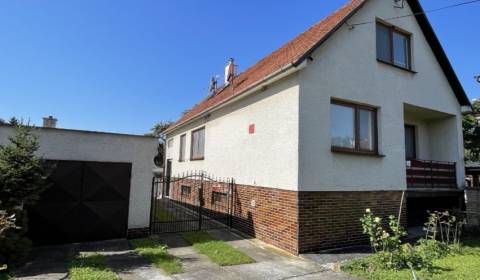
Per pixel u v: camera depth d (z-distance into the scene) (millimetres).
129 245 7273
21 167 5766
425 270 5699
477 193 10977
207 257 6652
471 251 7504
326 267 6148
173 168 18672
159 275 5367
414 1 10656
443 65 11602
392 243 6211
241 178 10047
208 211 12211
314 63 7953
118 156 7969
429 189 10438
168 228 9438
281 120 8180
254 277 5473
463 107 12164
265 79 8500
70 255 6281
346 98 8477
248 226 9250
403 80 10125
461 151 11953
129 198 8016
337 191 7953
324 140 7898
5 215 5020
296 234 7180
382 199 8883
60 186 7246
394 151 9414
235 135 10773
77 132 7539
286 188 7723
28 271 5258
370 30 9406
